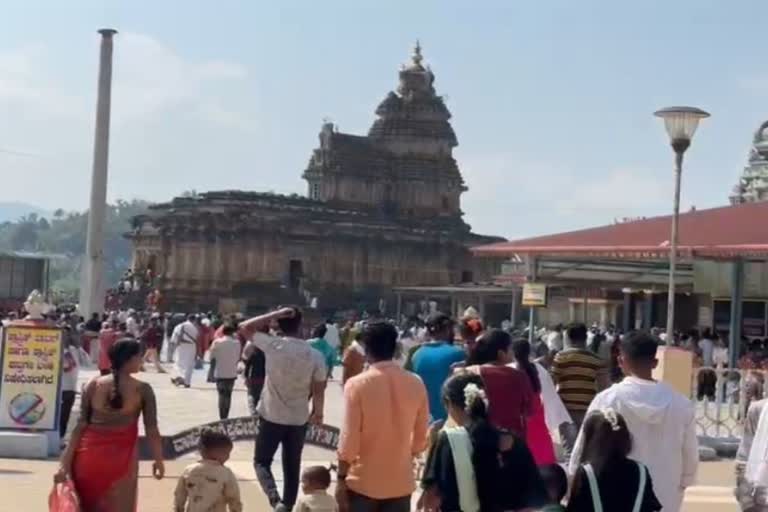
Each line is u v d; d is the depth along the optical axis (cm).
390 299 11425
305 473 1234
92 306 4144
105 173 4172
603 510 848
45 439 2072
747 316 4338
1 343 2084
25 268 7412
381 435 1120
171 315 7988
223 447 1224
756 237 3130
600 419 870
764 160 6062
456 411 955
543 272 3947
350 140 12362
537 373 1430
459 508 916
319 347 2700
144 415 1201
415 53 12850
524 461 920
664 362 2227
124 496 1181
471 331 1620
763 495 1068
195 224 10694
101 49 4172
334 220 11288
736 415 2527
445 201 12500
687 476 1052
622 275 4091
